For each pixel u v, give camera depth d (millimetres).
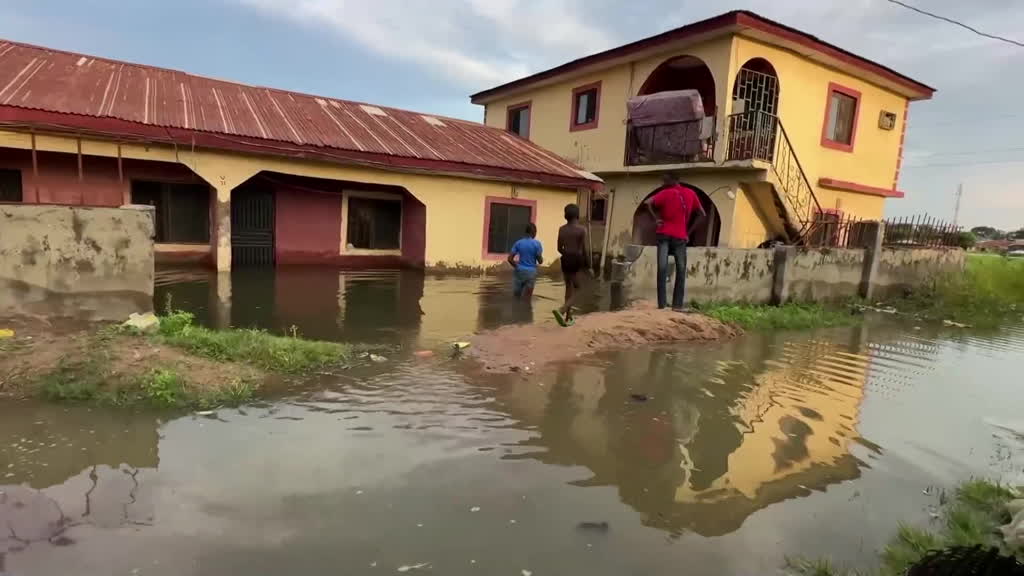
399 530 3027
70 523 2971
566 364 6250
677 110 14062
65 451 3773
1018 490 3867
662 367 6379
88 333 5793
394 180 13039
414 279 12336
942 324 11336
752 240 14672
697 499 3576
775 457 4273
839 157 15758
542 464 3877
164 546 2807
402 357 6160
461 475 3646
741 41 13227
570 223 8250
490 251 14664
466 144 15469
